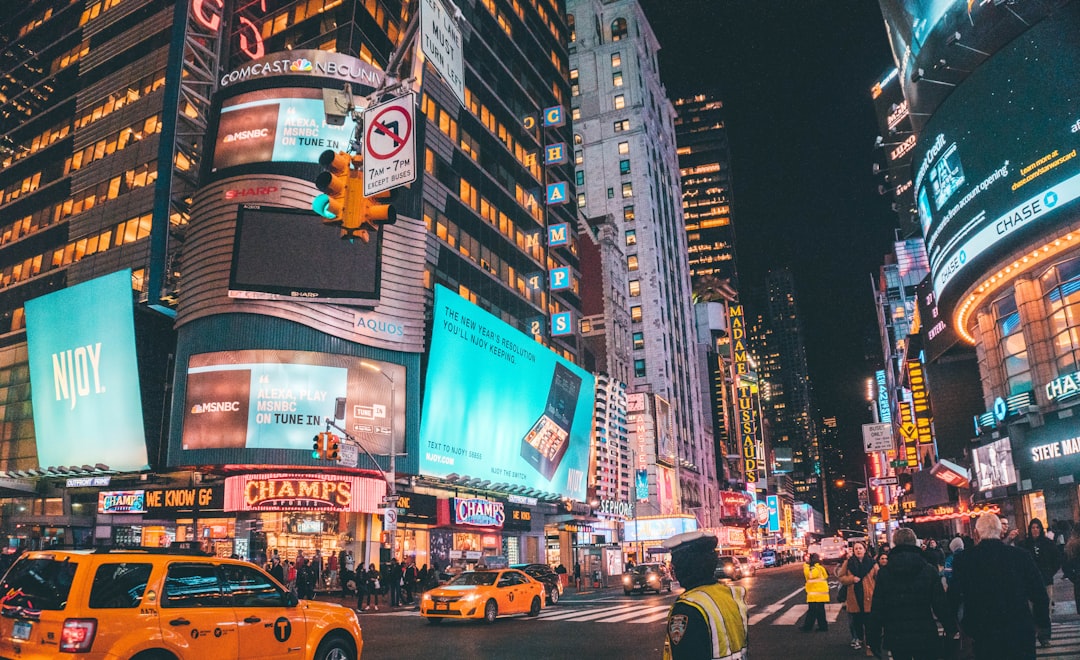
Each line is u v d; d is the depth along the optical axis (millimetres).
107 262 44312
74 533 40750
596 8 116938
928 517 59188
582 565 63500
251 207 37625
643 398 86438
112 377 41250
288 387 36500
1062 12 38062
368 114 10305
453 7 10555
